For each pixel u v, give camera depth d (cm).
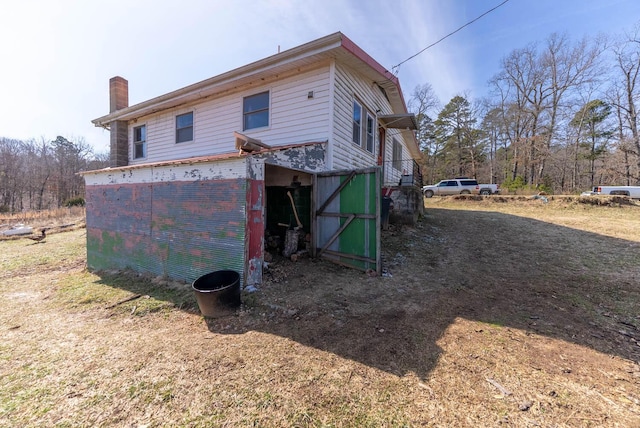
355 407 194
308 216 637
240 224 413
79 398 214
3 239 1091
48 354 281
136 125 1023
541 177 2622
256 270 431
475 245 696
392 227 852
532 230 855
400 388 212
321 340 288
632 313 341
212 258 446
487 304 374
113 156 1042
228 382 226
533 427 172
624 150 2245
